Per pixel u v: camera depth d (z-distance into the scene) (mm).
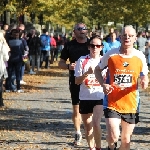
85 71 13141
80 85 13328
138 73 11023
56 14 57406
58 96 27500
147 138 16156
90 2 65062
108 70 11203
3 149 14188
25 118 19875
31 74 40938
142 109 22906
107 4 64062
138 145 15062
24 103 24234
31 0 42531
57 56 61875
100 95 13008
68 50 14758
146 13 59594
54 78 38969
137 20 63812
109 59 11047
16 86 29797
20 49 27703
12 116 20312
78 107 14711
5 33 27453
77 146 14758
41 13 56281
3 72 22156
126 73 10961
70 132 17016
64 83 35344
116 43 23781
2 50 21891
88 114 13250
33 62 40938
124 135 11078
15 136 16156
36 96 27203
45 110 22125
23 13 44188
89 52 14633
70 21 89438
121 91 10992
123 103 11008
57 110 22219
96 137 12891
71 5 53406
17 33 27422
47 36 47531
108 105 11039
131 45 10906
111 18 70875
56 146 14750
